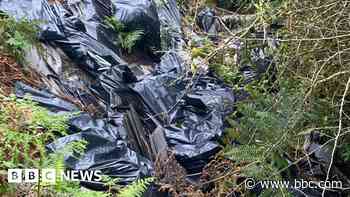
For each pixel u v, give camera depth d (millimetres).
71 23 3656
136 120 3170
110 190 2232
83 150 2357
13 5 3451
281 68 3039
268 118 2662
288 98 2680
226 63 3768
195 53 3633
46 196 1952
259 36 3451
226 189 2582
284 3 2945
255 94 3141
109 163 2480
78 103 3055
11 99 2387
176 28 4594
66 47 3424
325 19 2715
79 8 4039
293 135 2682
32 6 3518
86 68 3418
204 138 3021
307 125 2951
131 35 4152
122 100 3299
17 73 3008
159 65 3967
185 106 3385
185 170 2812
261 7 3117
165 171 2695
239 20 4281
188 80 3590
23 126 2236
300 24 2867
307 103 2781
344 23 2713
